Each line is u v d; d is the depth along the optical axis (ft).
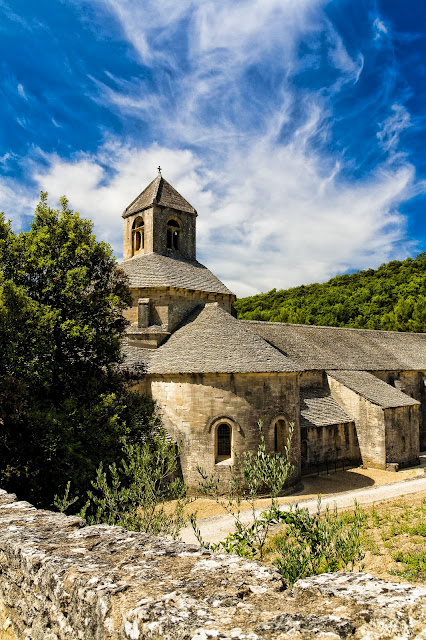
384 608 11.02
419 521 58.34
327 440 96.37
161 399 77.05
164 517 36.27
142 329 85.40
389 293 274.57
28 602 15.34
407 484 82.69
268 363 76.13
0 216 59.67
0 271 57.36
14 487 53.93
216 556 14.85
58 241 62.39
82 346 61.16
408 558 45.50
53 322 55.21
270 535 49.67
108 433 55.16
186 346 79.61
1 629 17.07
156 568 13.88
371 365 123.03
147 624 10.67
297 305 307.37
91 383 59.52
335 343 128.67
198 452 72.79
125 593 12.14
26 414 52.39
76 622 12.78
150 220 97.91
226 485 70.74
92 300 62.44
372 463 98.78
